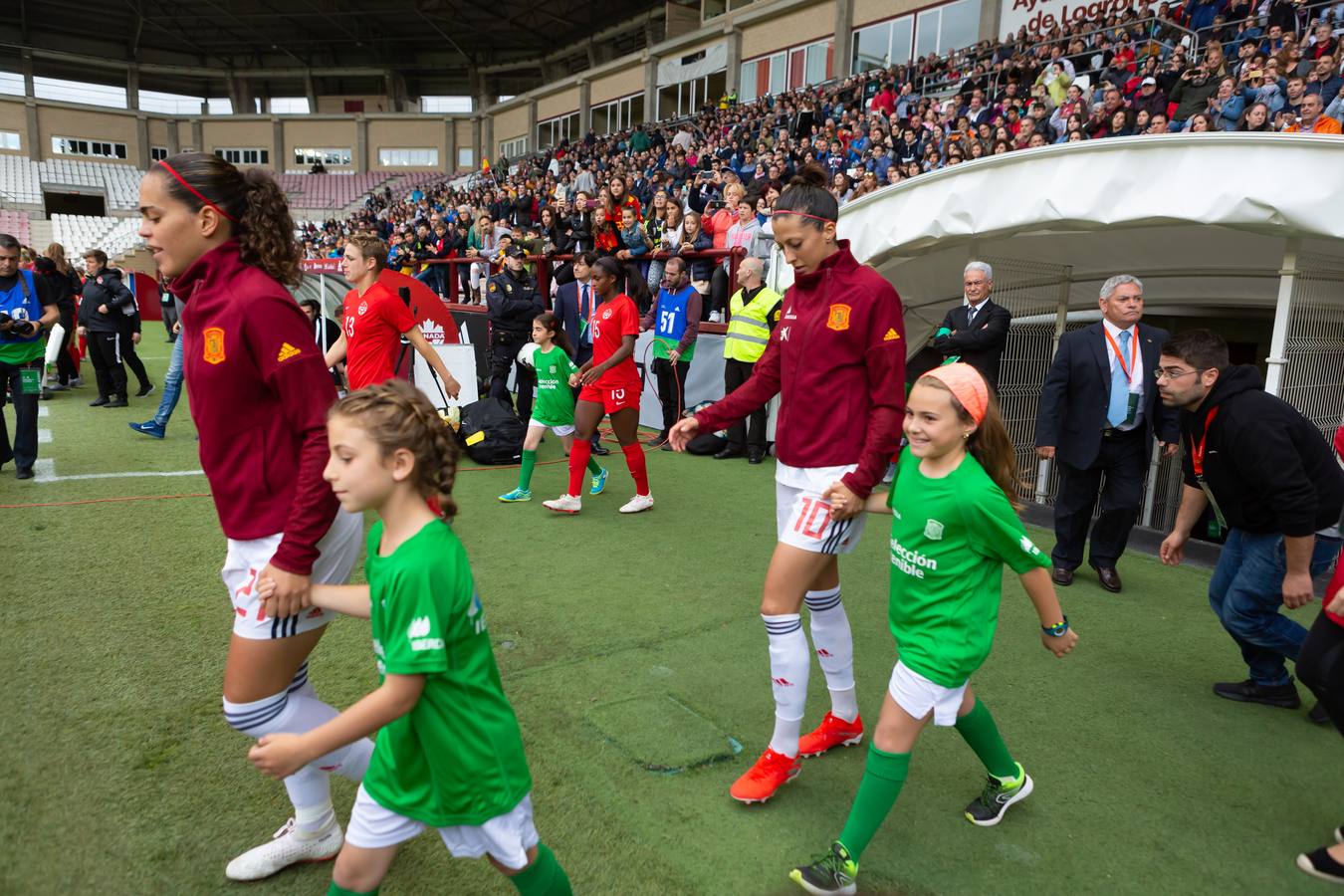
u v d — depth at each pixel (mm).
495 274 8625
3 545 4355
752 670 3188
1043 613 1988
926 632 1976
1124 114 9852
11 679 2900
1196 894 2031
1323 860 2094
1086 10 15203
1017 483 2045
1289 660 3238
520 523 5148
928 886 2027
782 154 13211
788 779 2455
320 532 1585
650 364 8648
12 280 5523
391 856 1562
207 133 41125
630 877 2012
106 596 3682
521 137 36156
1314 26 9836
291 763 1367
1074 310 6770
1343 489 2785
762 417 7039
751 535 4984
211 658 3102
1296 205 4062
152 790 2291
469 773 1482
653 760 2533
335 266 15922
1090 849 2189
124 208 38562
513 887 1979
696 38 25656
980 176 5230
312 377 1655
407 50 40844
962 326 5344
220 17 36781
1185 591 4262
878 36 20453
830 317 2250
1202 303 6379
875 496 2217
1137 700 3059
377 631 1469
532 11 33812
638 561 4438
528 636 3441
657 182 16562
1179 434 4105
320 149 41000
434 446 1469
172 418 8156
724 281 8312
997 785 2277
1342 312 4875
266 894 1919
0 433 5738
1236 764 2643
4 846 2043
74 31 39188
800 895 1967
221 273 1655
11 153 38000
